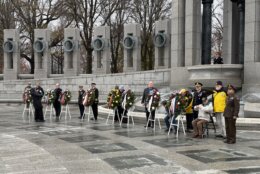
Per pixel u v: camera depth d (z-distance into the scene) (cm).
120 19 5122
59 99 2238
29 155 1074
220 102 1364
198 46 2556
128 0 4978
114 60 5300
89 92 2056
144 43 5228
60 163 965
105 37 3566
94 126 1775
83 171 880
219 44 5569
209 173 860
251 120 1603
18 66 3791
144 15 5162
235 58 2767
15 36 3756
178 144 1243
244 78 2233
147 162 971
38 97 2030
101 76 3375
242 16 2536
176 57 2645
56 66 6494
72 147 1195
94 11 4700
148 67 5647
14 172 879
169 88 2700
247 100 2000
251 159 1006
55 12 4791
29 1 4703
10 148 1187
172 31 2678
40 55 3722
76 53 3609
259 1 2188
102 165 939
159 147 1185
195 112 1547
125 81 3256
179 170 888
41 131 1602
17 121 2028
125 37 3481
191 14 2530
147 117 1712
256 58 2189
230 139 1259
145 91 1714
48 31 3722
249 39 2209
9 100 3547
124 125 1812
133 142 1284
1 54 5197
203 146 1204
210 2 2659
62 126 1783
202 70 2288
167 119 1562
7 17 4812
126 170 888
